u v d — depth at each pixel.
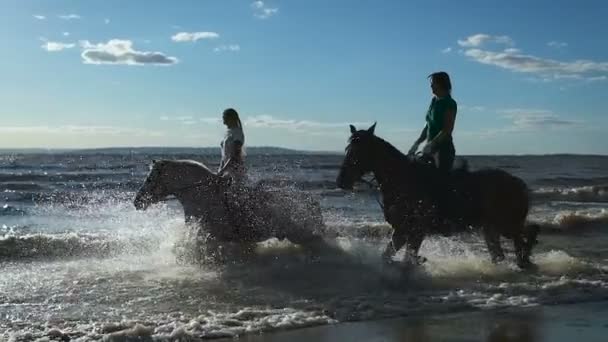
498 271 9.25
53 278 8.66
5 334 6.04
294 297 7.73
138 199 9.19
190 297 7.68
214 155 96.88
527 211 9.03
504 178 8.75
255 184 9.68
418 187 8.27
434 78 8.48
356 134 8.24
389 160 8.24
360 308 7.21
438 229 8.50
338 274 8.97
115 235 12.30
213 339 6.02
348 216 18.44
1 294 7.73
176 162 9.34
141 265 9.62
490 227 8.89
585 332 6.36
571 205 23.61
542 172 57.03
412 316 6.96
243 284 8.38
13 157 88.56
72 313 6.91
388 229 14.45
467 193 8.48
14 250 10.90
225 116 9.55
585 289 8.26
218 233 9.40
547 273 9.30
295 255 10.13
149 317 6.74
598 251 12.25
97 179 39.00
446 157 8.44
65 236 11.78
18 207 20.88
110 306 7.23
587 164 83.00
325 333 6.27
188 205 9.38
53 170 49.81
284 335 6.18
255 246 10.12
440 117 8.42
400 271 8.53
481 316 6.95
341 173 8.19
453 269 9.32
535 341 6.04
